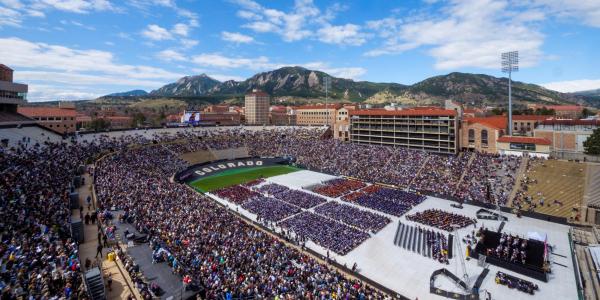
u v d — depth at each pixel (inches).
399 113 5132.9
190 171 4534.9
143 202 2421.3
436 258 2188.7
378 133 5492.1
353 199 3420.3
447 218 2842.0
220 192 3668.8
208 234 2018.9
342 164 4845.0
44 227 1558.8
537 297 1770.4
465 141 4726.9
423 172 4138.8
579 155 3848.4
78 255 1471.5
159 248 1640.0
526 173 3572.8
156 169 4037.9
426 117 4837.6
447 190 3634.4
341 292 1565.0
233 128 6604.3
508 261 2068.2
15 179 2164.1
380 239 2481.5
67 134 4279.0
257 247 1982.0
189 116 6510.8
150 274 1430.9
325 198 3496.6
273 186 3907.5
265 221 2743.6
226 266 1608.0
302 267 1855.3
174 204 2539.4
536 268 1973.4
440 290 1797.5
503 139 4254.4
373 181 4183.1
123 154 4156.0
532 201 3129.9
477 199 3341.5
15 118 3868.1
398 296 1744.6
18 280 1097.4
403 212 3063.5
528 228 2699.3
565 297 1766.7
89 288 1176.8
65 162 3073.3
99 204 2186.3
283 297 1393.9
